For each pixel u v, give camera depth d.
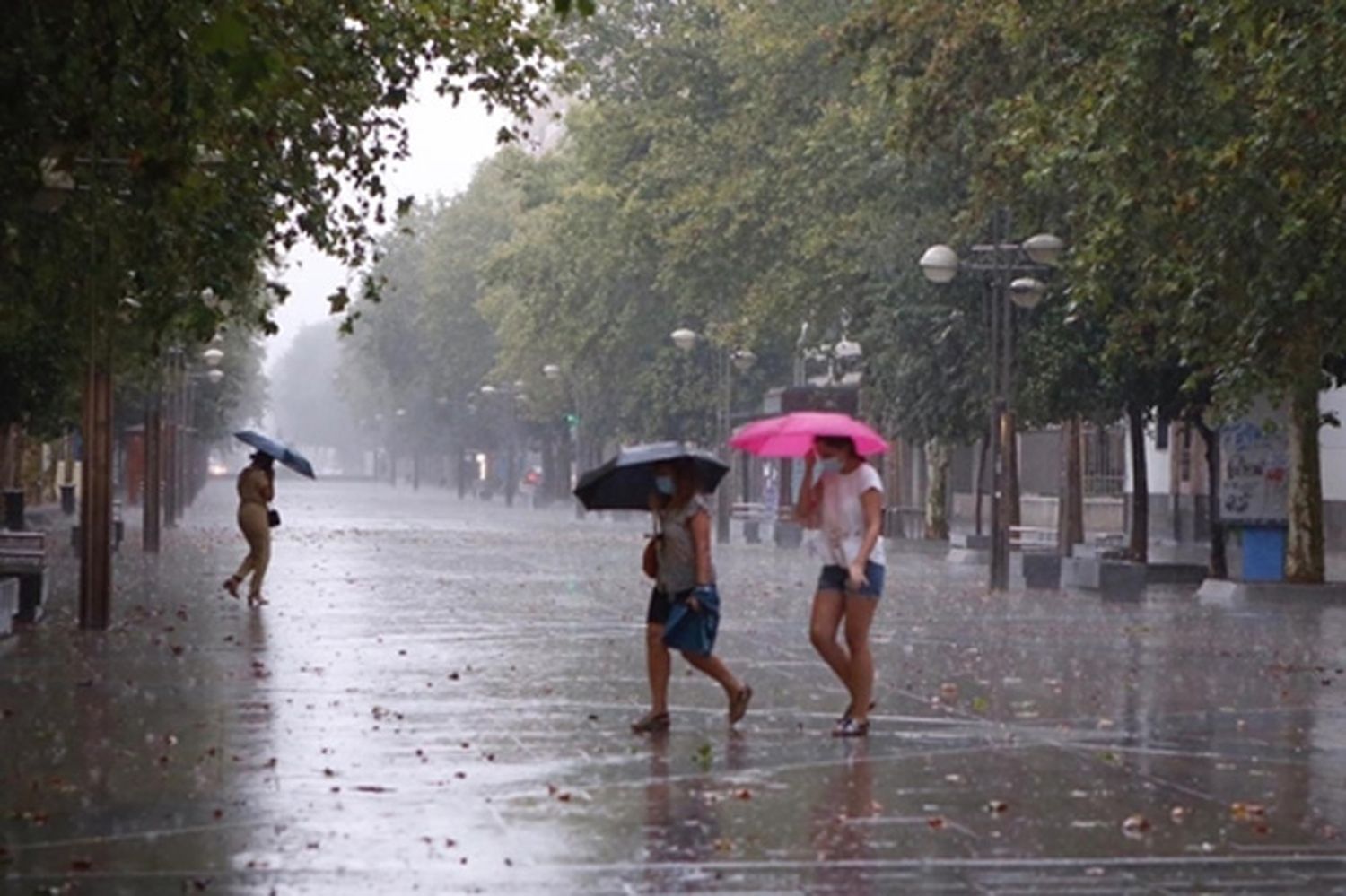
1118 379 61.53
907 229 74.94
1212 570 60.00
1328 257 36.94
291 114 31.44
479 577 61.16
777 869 16.03
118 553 71.31
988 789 20.14
